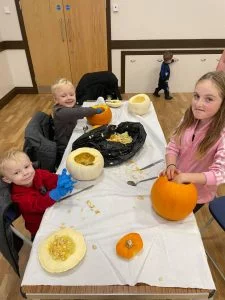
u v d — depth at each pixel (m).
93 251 0.78
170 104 3.77
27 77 4.12
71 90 1.71
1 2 3.50
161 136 1.43
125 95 4.14
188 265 0.74
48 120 1.77
